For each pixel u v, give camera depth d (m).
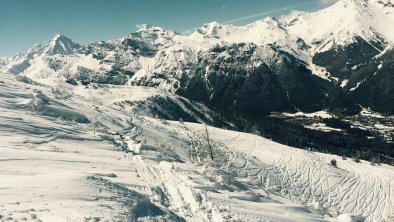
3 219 20.64
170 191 38.78
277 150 137.25
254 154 124.81
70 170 40.31
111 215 23.84
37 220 21.36
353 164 151.25
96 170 42.94
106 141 72.25
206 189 44.38
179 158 80.44
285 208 43.84
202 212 32.91
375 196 115.38
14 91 98.38
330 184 116.75
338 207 102.38
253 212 36.81
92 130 82.38
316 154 154.50
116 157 57.56
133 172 46.25
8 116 70.62
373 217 100.50
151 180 42.50
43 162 43.28
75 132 73.38
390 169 153.38
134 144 75.94
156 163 57.56
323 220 44.09
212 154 89.38
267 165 114.06
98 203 25.97
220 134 149.38
